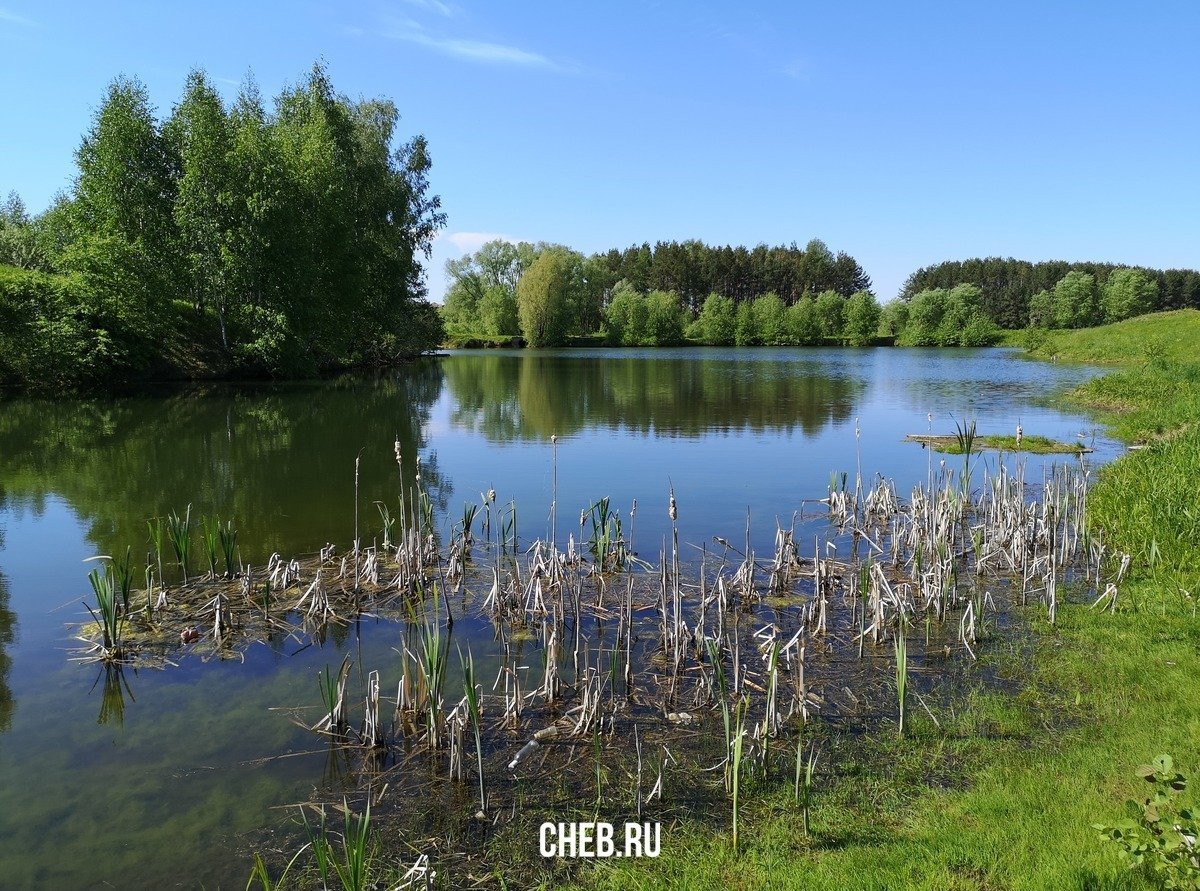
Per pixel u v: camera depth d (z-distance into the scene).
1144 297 112.69
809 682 7.71
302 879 5.00
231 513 14.64
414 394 37.44
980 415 29.23
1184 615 8.90
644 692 7.55
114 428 24.89
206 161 37.38
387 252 55.16
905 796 5.72
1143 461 14.19
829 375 51.03
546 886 4.88
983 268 143.12
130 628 9.12
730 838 5.28
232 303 40.38
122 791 6.00
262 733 6.85
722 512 14.81
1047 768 5.94
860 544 12.71
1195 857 3.90
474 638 9.00
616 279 132.25
